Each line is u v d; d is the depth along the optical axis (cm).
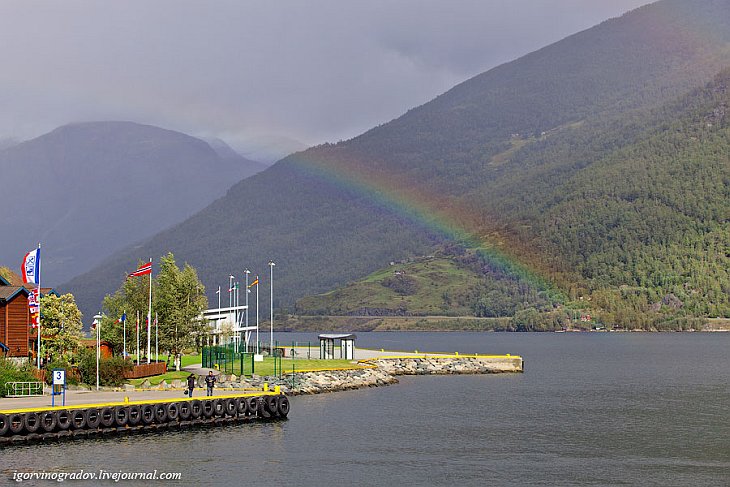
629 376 17512
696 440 8956
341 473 7306
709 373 18462
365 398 12212
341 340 16775
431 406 11494
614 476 7275
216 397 9481
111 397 9444
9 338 10688
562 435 9225
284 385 12525
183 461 7550
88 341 13762
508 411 11119
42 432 8100
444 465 7644
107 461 7438
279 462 7631
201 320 14800
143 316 14600
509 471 7444
